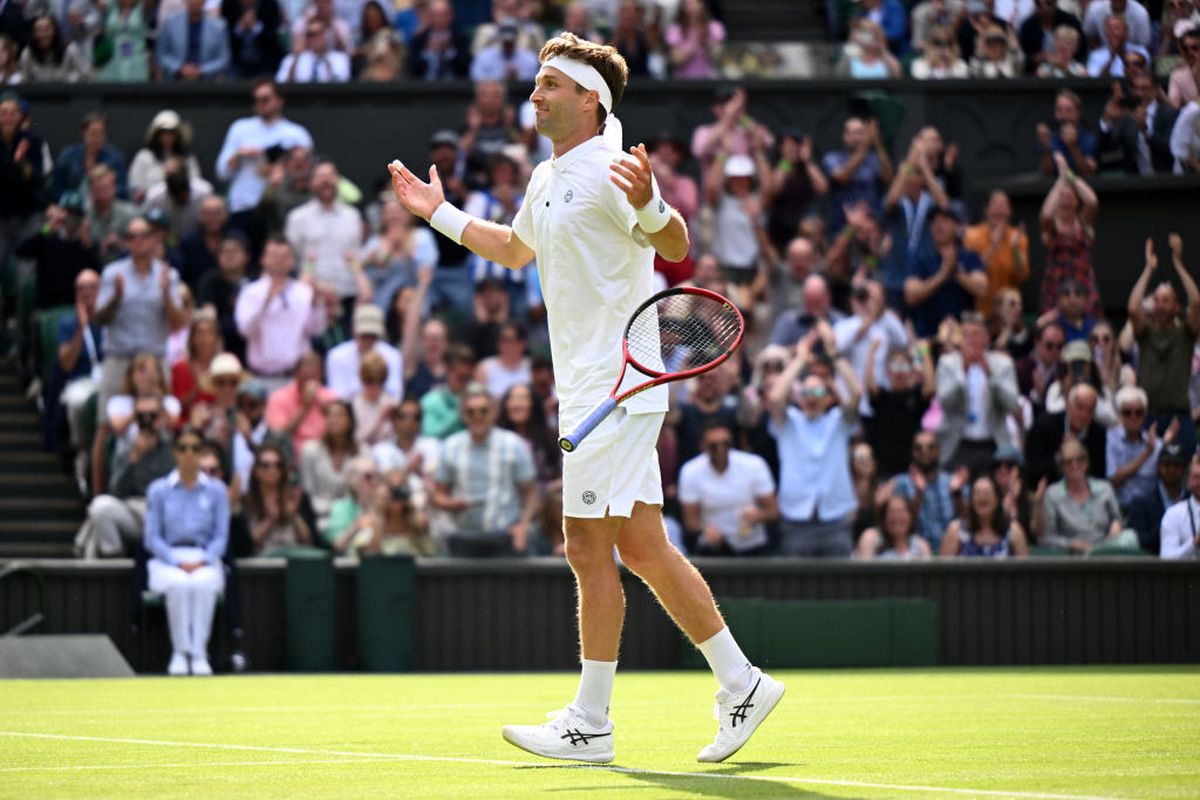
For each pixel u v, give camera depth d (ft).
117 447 87.97
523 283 100.07
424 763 33.32
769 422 90.48
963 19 113.60
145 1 110.63
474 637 86.17
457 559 86.48
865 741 38.70
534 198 34.17
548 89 33.47
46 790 27.99
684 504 88.69
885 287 100.07
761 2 124.16
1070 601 88.58
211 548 82.48
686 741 39.63
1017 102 109.29
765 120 109.81
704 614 33.47
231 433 88.79
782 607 85.71
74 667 77.15
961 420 93.35
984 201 106.22
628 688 67.72
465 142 102.22
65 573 82.07
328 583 84.17
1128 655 88.79
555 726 33.22
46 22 108.37
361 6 115.03
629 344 33.22
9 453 95.40
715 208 101.09
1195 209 97.66
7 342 101.81
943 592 88.17
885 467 95.20
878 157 104.01
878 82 109.40
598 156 33.27
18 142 100.94
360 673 83.30
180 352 92.48
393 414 91.04
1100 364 94.73
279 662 84.69
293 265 98.02
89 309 92.27
